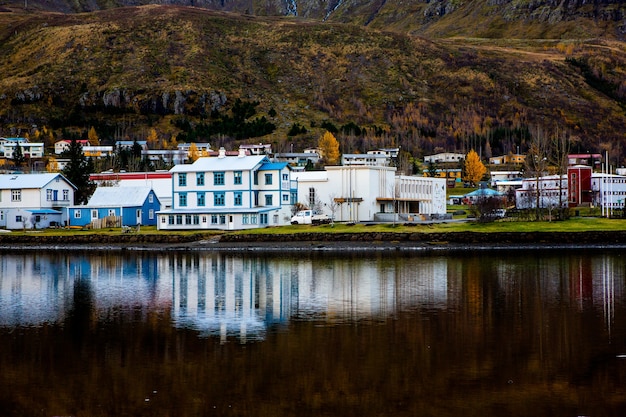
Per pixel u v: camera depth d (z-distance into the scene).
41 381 41.09
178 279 80.56
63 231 140.00
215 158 143.00
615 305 61.34
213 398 38.03
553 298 65.06
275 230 126.12
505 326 53.03
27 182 150.62
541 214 136.50
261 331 52.12
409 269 86.50
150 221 152.12
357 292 69.31
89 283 78.69
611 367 42.25
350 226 128.25
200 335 51.12
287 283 75.94
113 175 177.00
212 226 134.12
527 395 37.72
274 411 36.19
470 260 96.25
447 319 55.78
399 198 147.62
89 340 50.16
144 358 45.31
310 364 43.47
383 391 38.62
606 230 117.06
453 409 36.00
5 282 80.19
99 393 39.00
